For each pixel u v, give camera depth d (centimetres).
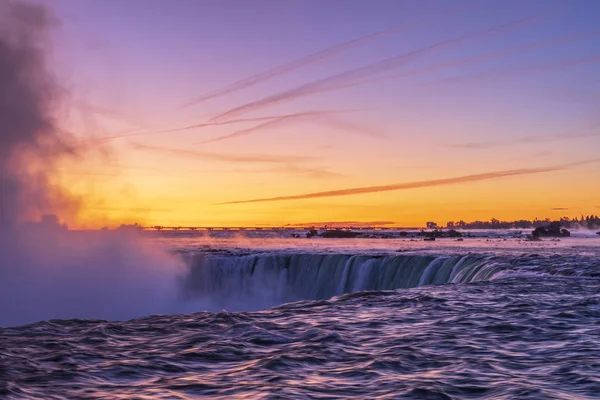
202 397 786
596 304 1856
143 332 1300
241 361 1023
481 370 953
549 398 780
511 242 13875
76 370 931
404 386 847
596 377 896
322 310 1723
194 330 1330
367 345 1177
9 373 903
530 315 1614
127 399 771
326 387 841
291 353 1088
